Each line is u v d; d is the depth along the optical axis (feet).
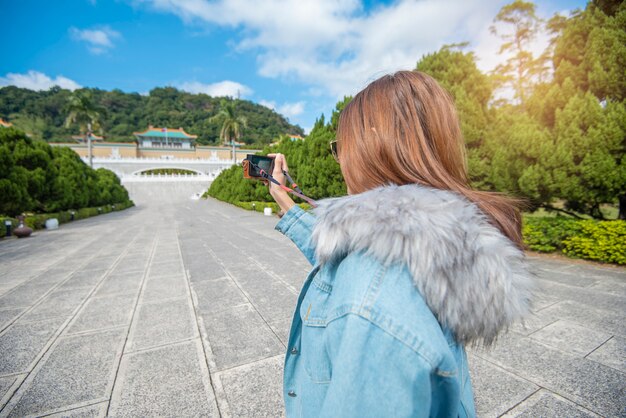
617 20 16.80
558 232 18.54
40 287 15.83
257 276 16.96
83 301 13.50
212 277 16.94
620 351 8.27
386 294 1.42
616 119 16.06
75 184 64.28
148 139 227.20
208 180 185.16
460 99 23.66
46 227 46.70
